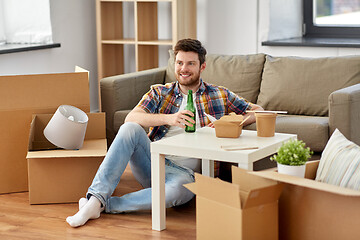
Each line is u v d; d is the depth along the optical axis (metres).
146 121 2.82
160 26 5.12
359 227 1.98
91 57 5.16
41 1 4.50
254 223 2.09
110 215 2.80
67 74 3.22
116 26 5.09
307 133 2.97
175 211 2.87
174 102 2.99
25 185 3.24
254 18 4.73
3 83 3.12
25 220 2.79
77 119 3.20
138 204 2.79
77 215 2.70
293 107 3.47
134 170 2.98
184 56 2.89
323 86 3.40
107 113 3.62
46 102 3.20
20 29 4.56
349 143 2.22
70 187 3.03
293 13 4.86
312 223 2.11
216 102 3.01
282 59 3.58
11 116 3.16
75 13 4.89
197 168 2.97
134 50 5.25
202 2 4.93
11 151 3.19
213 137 2.57
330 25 4.83
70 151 3.01
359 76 3.36
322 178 2.20
